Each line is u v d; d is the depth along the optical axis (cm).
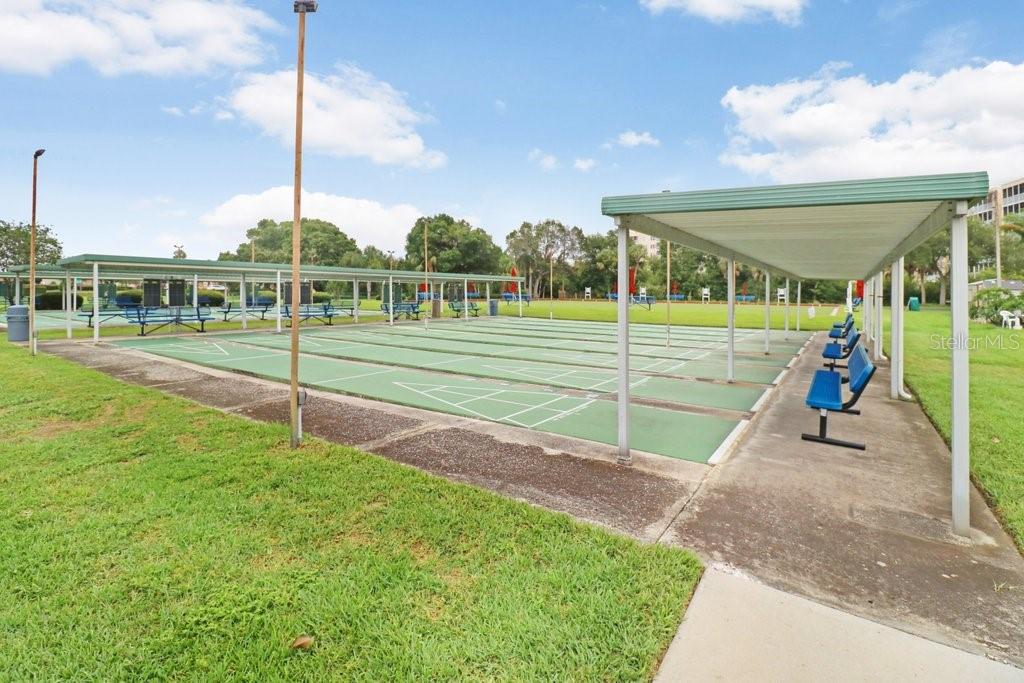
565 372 1059
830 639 236
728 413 705
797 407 742
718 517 367
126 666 213
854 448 540
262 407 704
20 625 237
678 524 356
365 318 2756
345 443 541
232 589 267
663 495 409
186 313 1973
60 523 339
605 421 654
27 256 4238
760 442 563
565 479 443
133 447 498
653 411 713
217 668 212
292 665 215
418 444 541
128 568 286
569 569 290
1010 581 288
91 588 267
